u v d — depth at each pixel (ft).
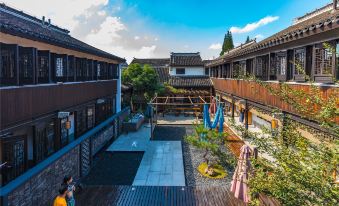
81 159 30.27
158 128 59.57
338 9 28.55
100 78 48.39
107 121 44.75
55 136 30.17
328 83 22.43
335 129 10.72
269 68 36.70
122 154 40.73
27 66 24.41
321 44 23.95
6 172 21.68
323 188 9.05
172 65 92.02
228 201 24.16
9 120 20.94
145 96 73.36
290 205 9.43
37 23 40.88
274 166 11.18
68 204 20.54
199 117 71.00
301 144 10.95
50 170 22.90
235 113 63.87
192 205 23.40
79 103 36.60
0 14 28.68
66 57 32.68
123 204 23.53
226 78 64.54
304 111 12.21
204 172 32.65
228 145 43.19
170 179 30.60
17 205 18.12
